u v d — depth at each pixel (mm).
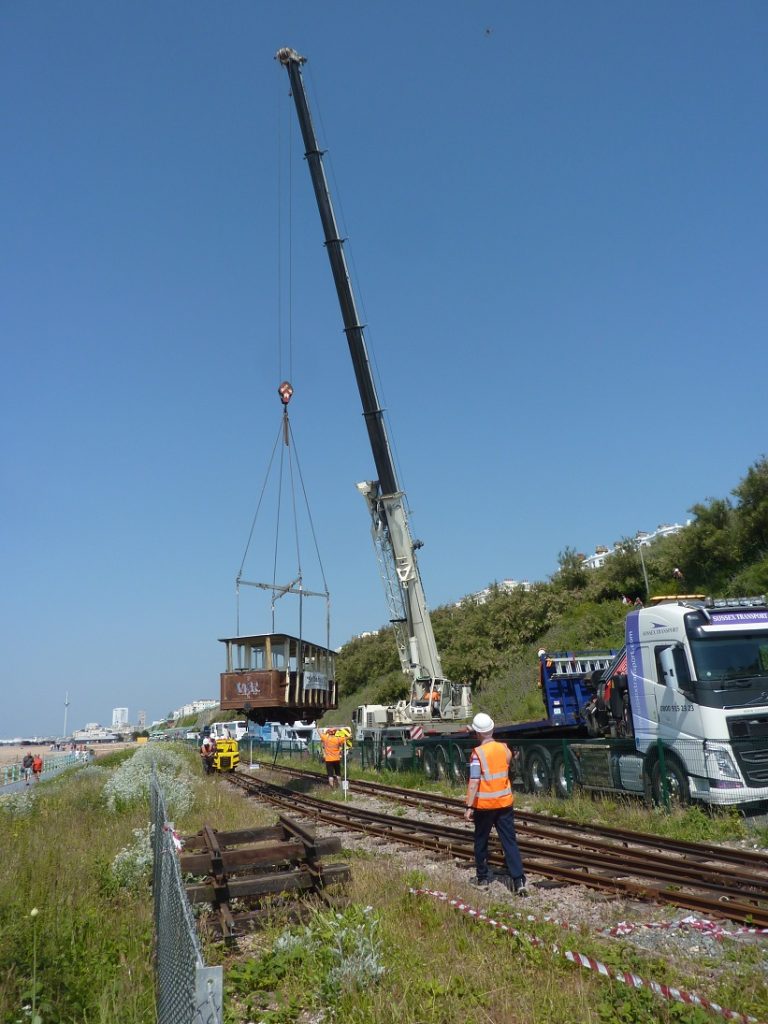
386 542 28000
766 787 12867
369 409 27953
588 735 18609
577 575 50500
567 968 6051
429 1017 5184
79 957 6070
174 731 121125
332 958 6035
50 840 12344
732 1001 5410
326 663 29141
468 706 27125
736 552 36656
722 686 13211
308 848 8258
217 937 7164
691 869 9367
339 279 28359
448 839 12875
